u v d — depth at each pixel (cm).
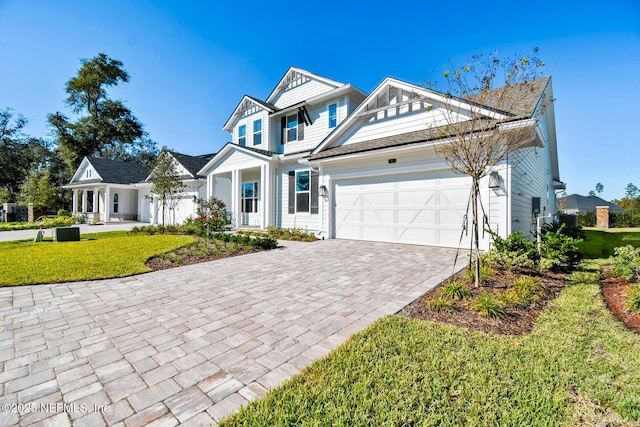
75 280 534
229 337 301
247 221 1694
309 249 847
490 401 193
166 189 1439
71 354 269
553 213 1719
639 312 343
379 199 940
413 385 209
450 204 792
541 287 445
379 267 608
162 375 234
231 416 183
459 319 340
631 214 2189
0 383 224
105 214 2186
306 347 278
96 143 3478
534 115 621
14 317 361
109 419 185
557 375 221
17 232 1498
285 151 1459
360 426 172
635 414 179
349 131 1059
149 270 616
